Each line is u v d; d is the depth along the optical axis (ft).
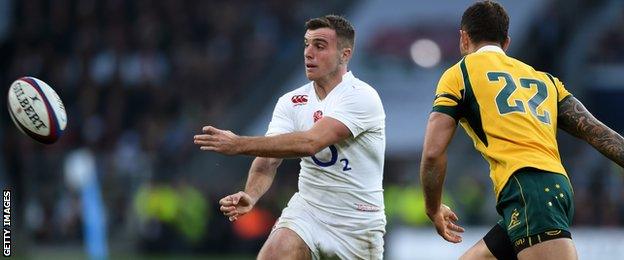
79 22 324.19
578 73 288.30
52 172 254.88
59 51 321.32
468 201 219.20
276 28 322.55
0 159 267.39
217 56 312.50
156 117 288.71
